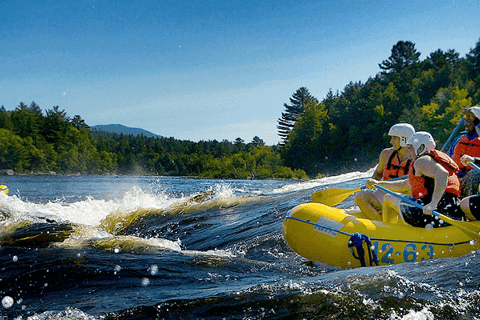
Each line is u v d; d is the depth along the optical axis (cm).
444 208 431
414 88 7950
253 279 372
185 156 14462
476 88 7181
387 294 283
